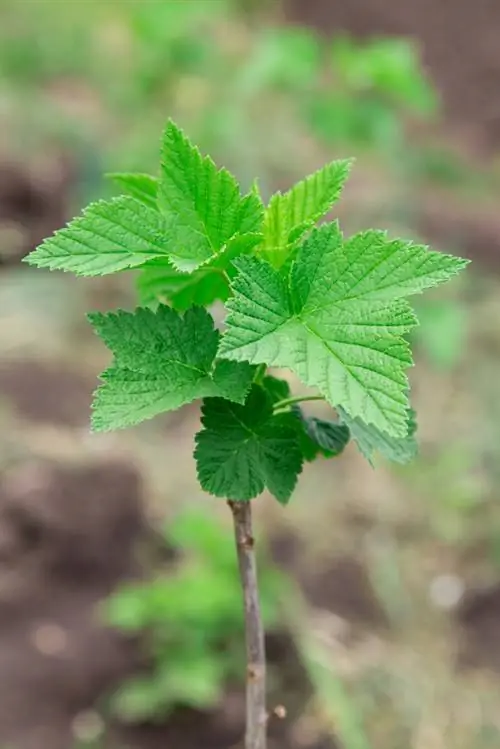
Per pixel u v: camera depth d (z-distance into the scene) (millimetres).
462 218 2924
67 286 2340
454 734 1421
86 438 1897
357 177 2973
